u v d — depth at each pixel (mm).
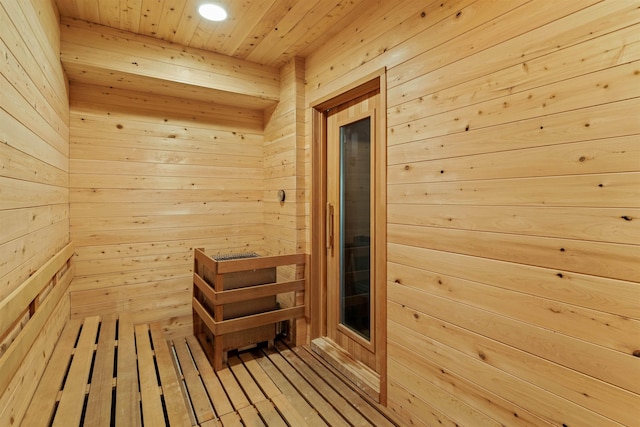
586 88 1147
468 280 1524
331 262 2740
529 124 1301
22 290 1306
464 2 1540
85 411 1505
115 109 2703
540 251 1272
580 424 1162
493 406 1426
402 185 1864
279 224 3041
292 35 2439
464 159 1537
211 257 2623
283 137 2971
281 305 2982
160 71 2514
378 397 2025
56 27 2053
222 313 2400
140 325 2580
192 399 2010
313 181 2740
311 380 2252
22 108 1392
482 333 1468
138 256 2799
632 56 1048
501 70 1394
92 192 2631
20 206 1367
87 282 2623
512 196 1357
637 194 1040
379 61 2035
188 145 2990
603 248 1111
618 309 1079
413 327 1798
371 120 2266
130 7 2113
